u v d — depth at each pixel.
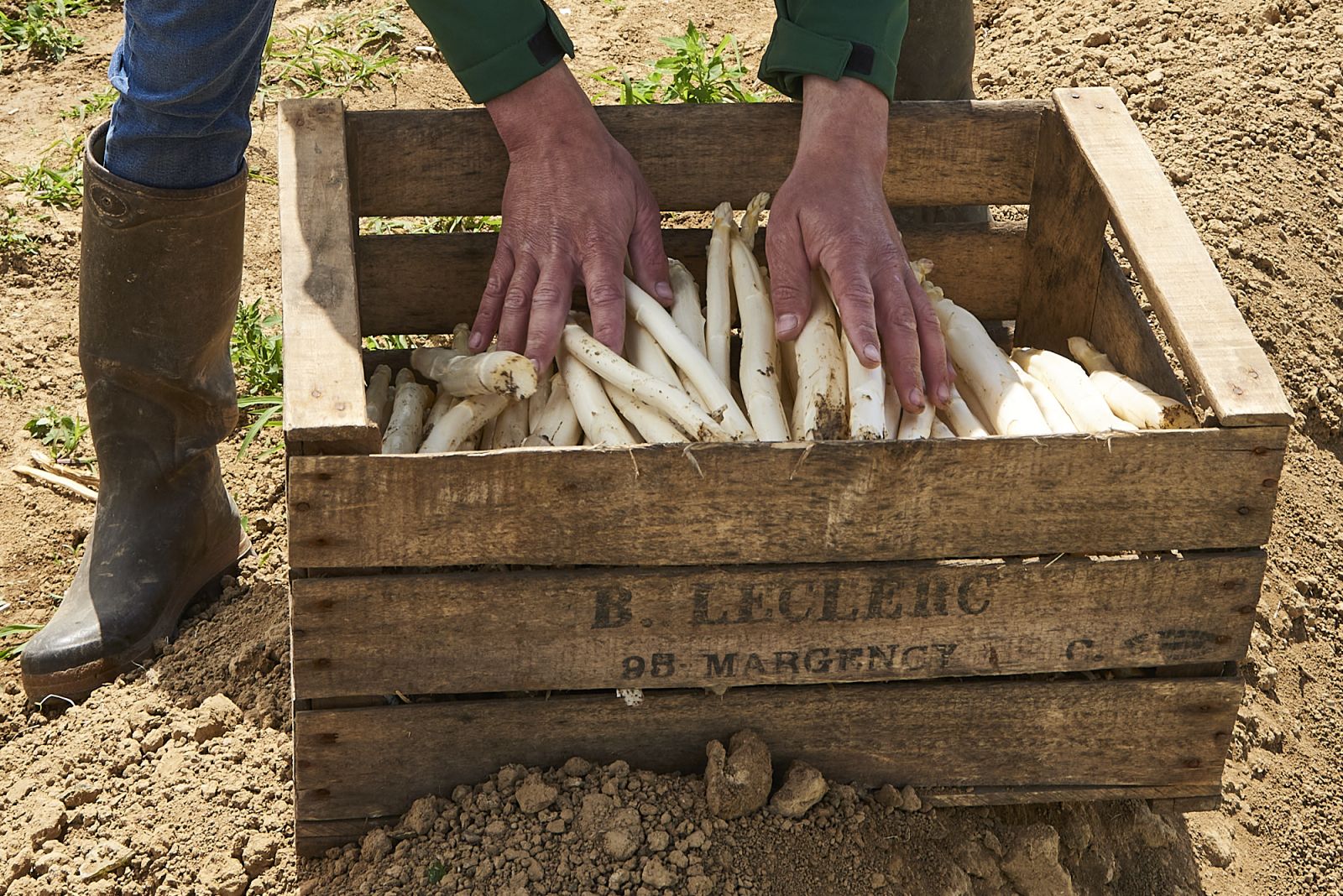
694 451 1.55
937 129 2.21
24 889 1.81
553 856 1.73
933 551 1.66
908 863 1.83
